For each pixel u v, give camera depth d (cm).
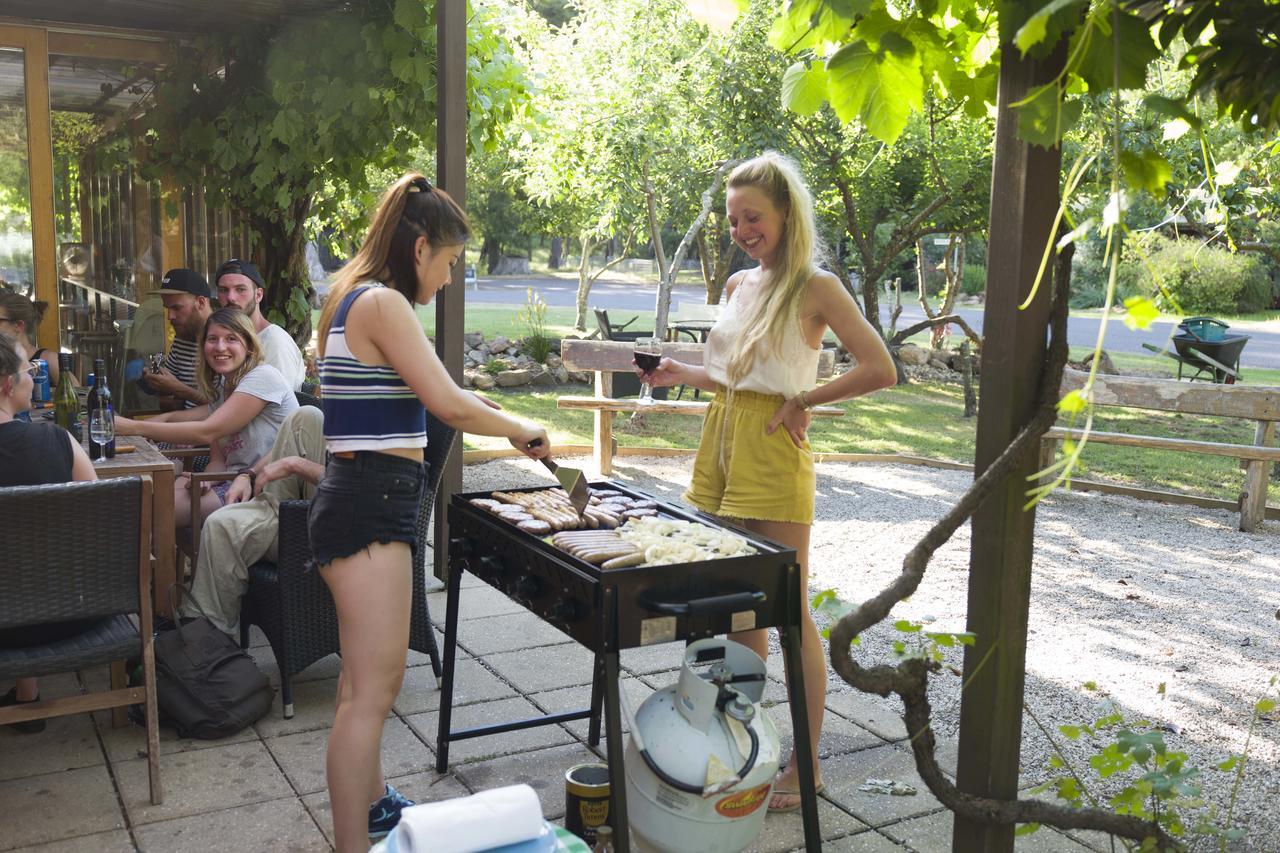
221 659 351
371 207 731
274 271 742
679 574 233
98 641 295
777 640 454
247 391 426
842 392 279
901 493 778
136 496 288
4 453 299
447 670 318
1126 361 1645
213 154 695
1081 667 435
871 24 219
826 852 284
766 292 287
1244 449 682
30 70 659
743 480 292
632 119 1138
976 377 1435
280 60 658
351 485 249
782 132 1148
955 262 1691
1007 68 209
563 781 320
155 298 734
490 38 669
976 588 228
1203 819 257
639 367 319
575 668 411
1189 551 630
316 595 359
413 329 246
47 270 679
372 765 252
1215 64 196
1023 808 229
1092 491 802
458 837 174
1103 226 175
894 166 1308
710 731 239
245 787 312
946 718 379
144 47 707
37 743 338
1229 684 418
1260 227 670
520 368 1303
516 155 1237
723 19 243
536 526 265
